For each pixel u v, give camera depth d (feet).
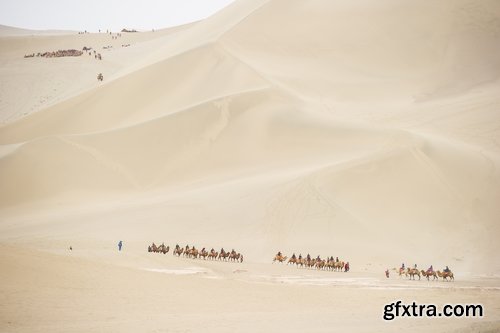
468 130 240.12
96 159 245.04
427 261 172.35
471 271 165.68
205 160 239.30
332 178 202.90
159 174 237.45
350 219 188.34
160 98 290.35
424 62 310.04
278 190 200.64
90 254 136.87
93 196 228.84
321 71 301.63
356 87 287.48
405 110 262.67
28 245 168.04
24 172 237.45
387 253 174.91
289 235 182.29
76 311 77.25
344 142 230.48
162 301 89.30
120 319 74.49
